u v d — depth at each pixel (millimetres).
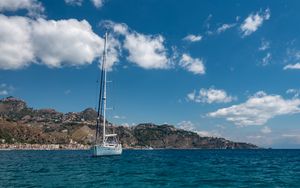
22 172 53188
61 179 43281
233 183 41656
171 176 48781
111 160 93438
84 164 76250
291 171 61562
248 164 84562
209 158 125438
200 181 43125
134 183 39938
